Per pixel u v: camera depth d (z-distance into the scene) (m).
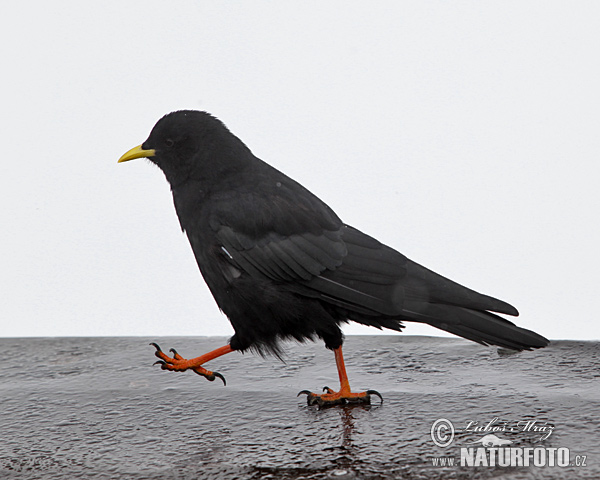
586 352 12.80
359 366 12.33
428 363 12.39
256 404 10.70
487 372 11.83
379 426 9.70
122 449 9.20
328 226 11.19
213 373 11.42
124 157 11.87
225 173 11.48
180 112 11.82
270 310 11.09
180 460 8.84
